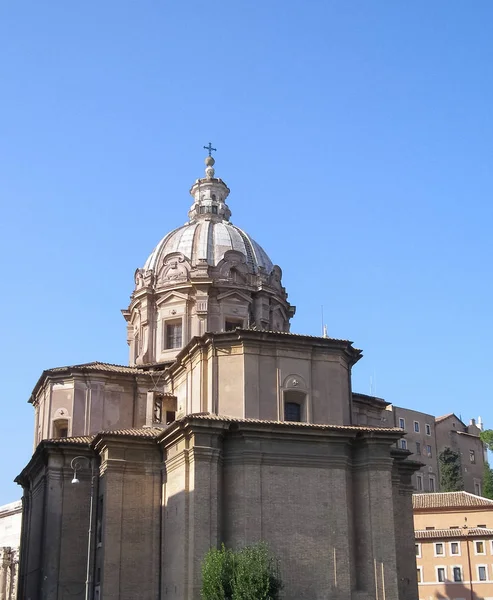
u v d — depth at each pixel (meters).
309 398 48.44
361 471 46.94
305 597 43.28
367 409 59.22
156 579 46.78
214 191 69.75
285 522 44.25
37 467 54.41
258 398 47.53
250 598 37.47
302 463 45.56
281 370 48.44
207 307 59.75
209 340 48.81
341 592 43.72
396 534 53.25
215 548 40.91
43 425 56.75
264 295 61.84
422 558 82.44
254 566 38.62
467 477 117.62
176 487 45.84
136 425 55.56
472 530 81.56
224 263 61.72
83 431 54.41
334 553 44.38
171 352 59.97
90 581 48.66
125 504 47.62
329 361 49.91
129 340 64.25
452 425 119.69
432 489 111.06
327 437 46.16
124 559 46.56
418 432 112.56
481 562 79.75
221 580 38.44
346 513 45.34
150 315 61.69
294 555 43.78
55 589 48.56
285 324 64.38
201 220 67.56
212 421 44.16
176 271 62.00
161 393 54.56
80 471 51.12
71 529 50.06
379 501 45.94
